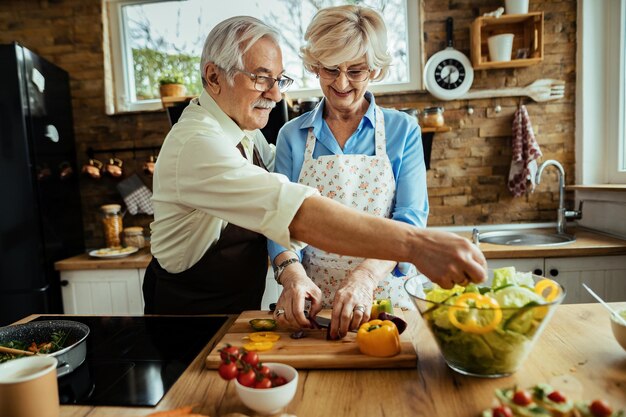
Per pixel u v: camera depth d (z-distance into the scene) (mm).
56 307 2314
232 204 895
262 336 920
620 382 699
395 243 767
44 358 674
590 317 972
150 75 2711
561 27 2402
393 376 766
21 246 2229
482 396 684
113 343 994
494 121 2465
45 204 2307
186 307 1268
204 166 935
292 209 818
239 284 1279
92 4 2590
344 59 1125
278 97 1158
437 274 738
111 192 2684
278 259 1162
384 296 1282
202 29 2648
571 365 760
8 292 2248
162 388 769
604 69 2355
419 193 1281
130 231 2467
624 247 1936
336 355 813
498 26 2396
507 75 2439
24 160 2191
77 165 2682
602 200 2260
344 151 1317
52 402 630
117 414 694
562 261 1994
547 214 2498
